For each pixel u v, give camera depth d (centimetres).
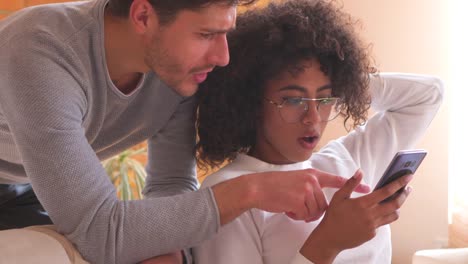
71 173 117
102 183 120
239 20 152
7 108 123
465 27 353
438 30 360
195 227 120
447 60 360
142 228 118
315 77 141
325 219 126
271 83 143
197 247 141
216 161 156
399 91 170
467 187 358
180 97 157
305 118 142
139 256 121
